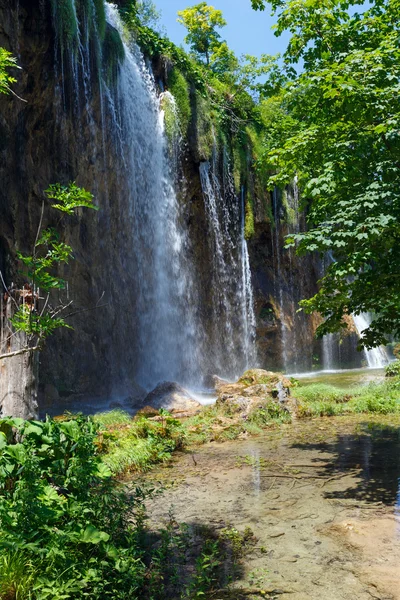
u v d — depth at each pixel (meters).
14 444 3.88
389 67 6.35
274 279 30.17
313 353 32.19
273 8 10.47
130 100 20.72
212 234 25.23
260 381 13.24
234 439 9.45
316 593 3.64
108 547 3.48
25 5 13.83
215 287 25.56
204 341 24.42
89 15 16.81
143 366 20.52
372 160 6.97
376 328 7.05
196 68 25.94
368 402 11.85
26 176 14.61
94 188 18.27
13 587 2.94
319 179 6.71
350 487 6.11
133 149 20.61
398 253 6.57
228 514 5.36
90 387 17.45
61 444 3.97
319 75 6.48
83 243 17.83
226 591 3.71
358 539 4.53
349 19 9.59
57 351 16.36
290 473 6.88
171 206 22.81
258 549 4.43
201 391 20.47
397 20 8.74
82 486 3.92
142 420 9.40
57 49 15.11
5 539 3.07
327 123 7.27
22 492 3.33
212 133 24.89
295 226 31.39
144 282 21.03
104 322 18.61
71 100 16.27
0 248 13.49
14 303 4.62
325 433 9.51
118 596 3.33
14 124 13.92
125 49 21.12
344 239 6.35
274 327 29.16
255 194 28.36
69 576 3.17
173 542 4.39
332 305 7.22
